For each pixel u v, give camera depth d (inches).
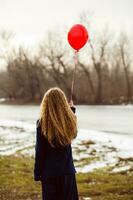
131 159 534.9
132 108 2197.3
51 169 198.2
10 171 467.5
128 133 917.2
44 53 2972.4
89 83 2778.1
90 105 2613.2
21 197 349.7
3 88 3425.2
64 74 2851.9
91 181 412.8
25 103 3164.4
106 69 2775.6
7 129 995.3
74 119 203.5
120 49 2758.4
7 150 637.3
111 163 511.5
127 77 2684.5
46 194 200.1
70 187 200.5
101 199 338.0
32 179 426.6
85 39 290.0
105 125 1161.4
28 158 559.5
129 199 336.8
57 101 201.3
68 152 202.4
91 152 601.0
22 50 3166.8
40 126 201.2
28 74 3137.3
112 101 2682.1
